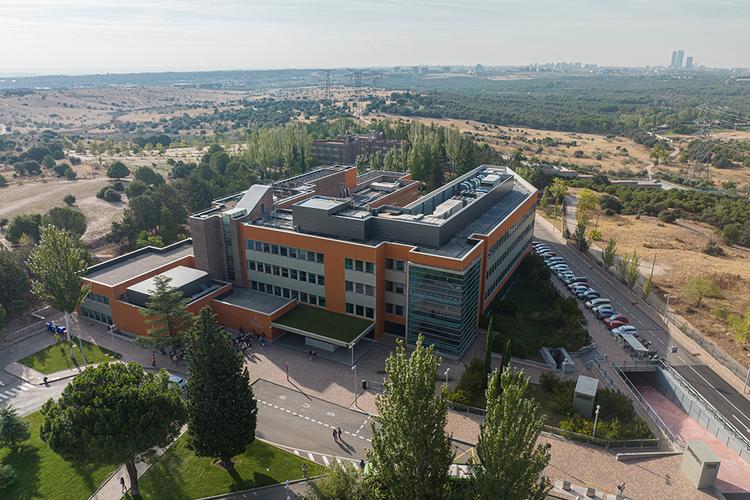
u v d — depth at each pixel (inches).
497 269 3405.5
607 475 2010.3
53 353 3016.7
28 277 3590.1
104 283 3294.8
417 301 2881.4
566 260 4591.5
